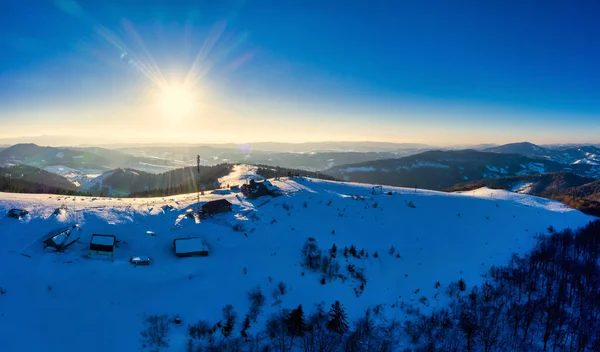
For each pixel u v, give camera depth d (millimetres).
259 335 47656
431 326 54031
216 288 54531
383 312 55781
